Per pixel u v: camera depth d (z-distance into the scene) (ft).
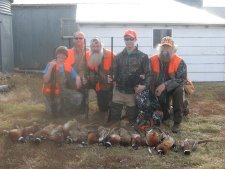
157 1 29.68
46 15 29.04
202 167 9.31
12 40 27.94
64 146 10.62
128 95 12.87
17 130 11.05
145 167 9.35
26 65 29.63
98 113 14.32
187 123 13.38
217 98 18.28
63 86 13.56
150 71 12.64
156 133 10.66
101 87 13.75
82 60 13.88
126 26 23.29
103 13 24.85
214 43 23.97
